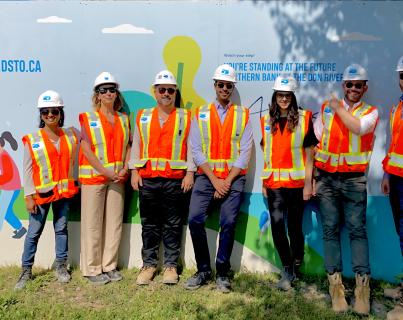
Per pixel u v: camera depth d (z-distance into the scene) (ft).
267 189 13.24
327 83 13.84
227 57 13.84
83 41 13.91
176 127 13.03
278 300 12.42
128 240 14.43
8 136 14.23
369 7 13.67
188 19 13.76
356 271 12.25
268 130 13.09
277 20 13.74
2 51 13.97
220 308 11.95
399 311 11.67
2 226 14.48
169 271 13.47
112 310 11.84
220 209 14.10
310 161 12.82
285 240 13.08
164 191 13.20
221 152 12.93
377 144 13.85
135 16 13.80
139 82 13.99
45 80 14.03
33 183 13.14
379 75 13.76
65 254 13.62
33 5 13.80
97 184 13.29
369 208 13.97
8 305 12.05
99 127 13.21
